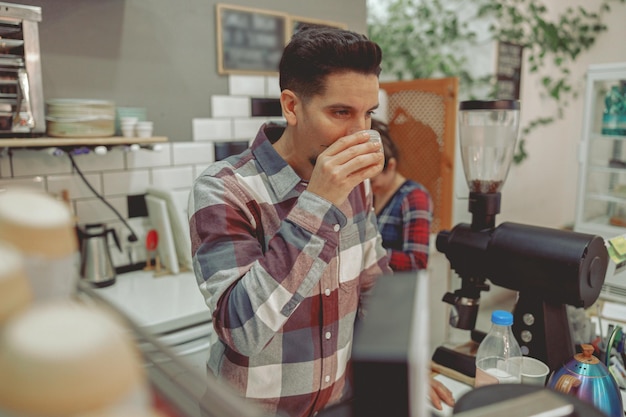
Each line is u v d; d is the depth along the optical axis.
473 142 1.20
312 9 2.84
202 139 2.53
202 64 2.48
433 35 3.83
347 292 1.10
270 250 0.85
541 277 1.06
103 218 2.25
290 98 0.96
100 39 2.17
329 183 0.84
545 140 4.28
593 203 3.40
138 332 0.34
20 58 1.78
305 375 1.04
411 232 1.77
